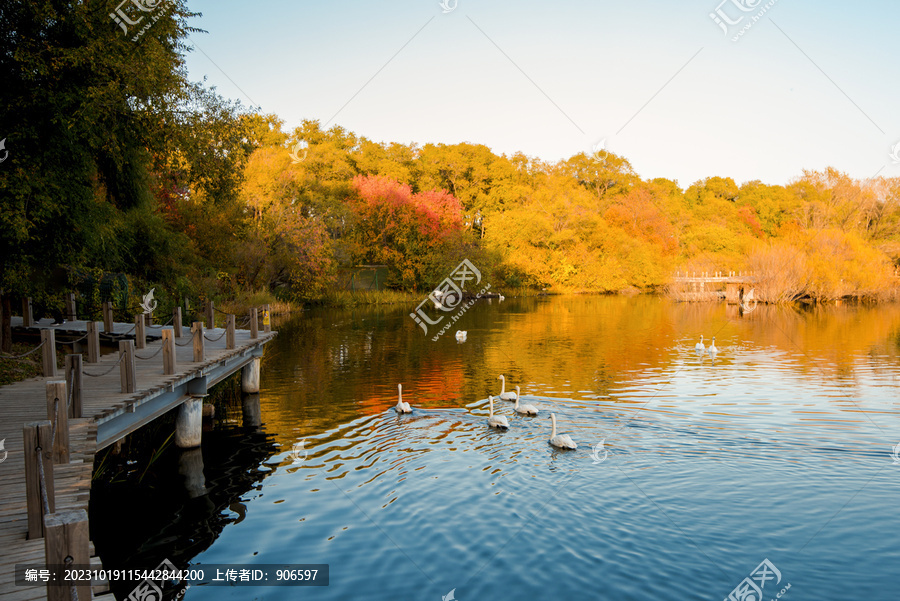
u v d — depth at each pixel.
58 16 13.68
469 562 8.52
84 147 15.62
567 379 21.31
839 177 66.44
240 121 22.56
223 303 37.75
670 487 11.02
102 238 18.88
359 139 77.06
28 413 10.48
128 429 11.02
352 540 9.26
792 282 51.09
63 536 4.36
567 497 10.62
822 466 12.07
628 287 66.75
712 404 17.30
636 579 8.00
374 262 60.00
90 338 14.52
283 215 46.34
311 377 21.94
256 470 12.41
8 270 15.72
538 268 65.12
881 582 7.88
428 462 12.55
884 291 51.22
